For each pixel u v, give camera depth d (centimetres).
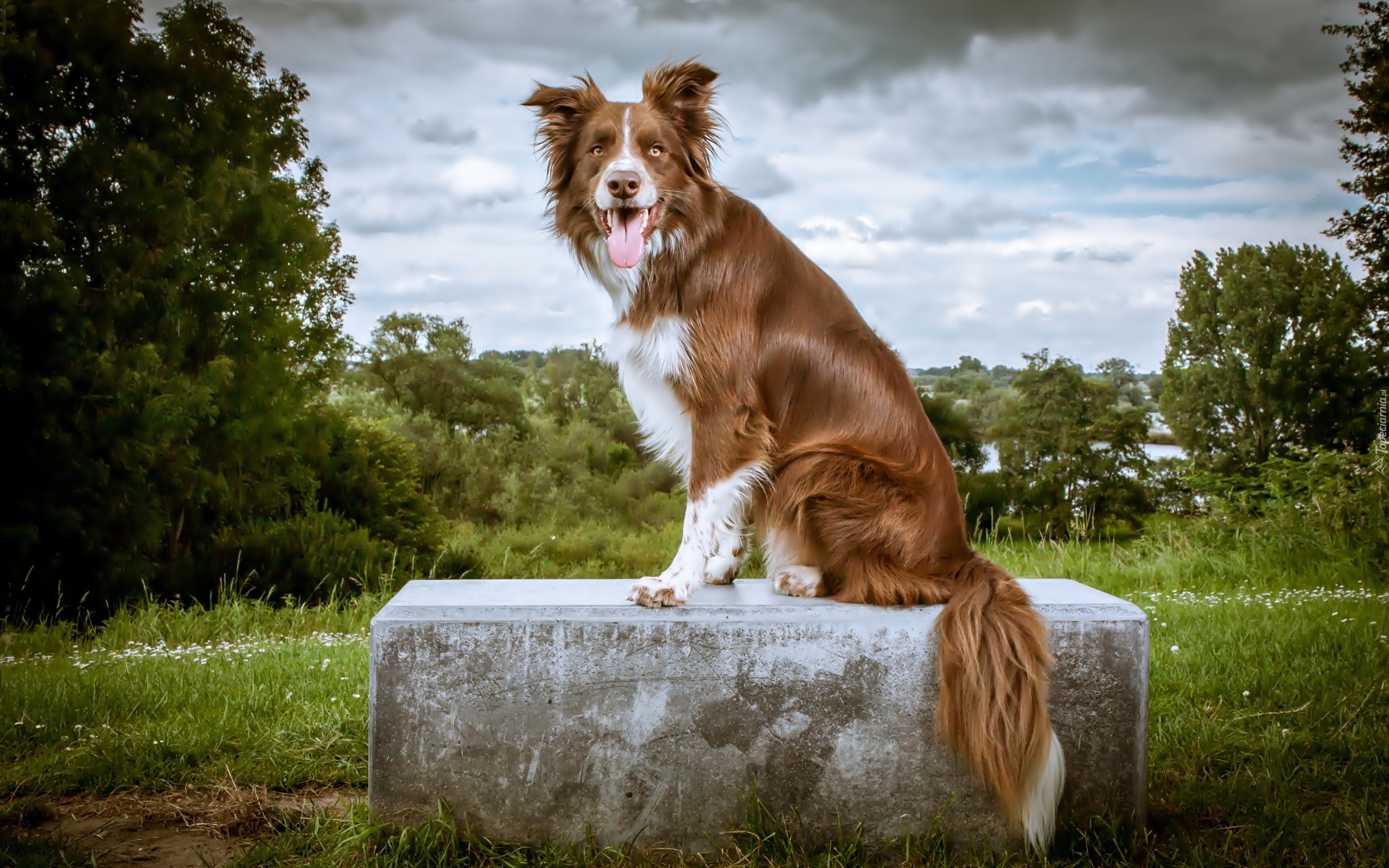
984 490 1433
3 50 947
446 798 302
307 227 1141
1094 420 1474
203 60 1092
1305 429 1507
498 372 2298
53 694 470
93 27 1012
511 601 316
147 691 476
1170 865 288
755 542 381
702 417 326
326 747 390
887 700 306
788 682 305
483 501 1956
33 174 998
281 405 1120
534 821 304
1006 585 306
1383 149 1351
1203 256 1602
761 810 302
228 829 324
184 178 1049
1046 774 287
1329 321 1493
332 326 1220
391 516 1238
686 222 325
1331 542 834
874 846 307
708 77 347
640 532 1817
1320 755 365
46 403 934
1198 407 1588
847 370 323
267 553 977
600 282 349
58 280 948
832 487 314
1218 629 560
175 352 1038
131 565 943
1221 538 925
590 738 303
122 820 332
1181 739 385
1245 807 321
